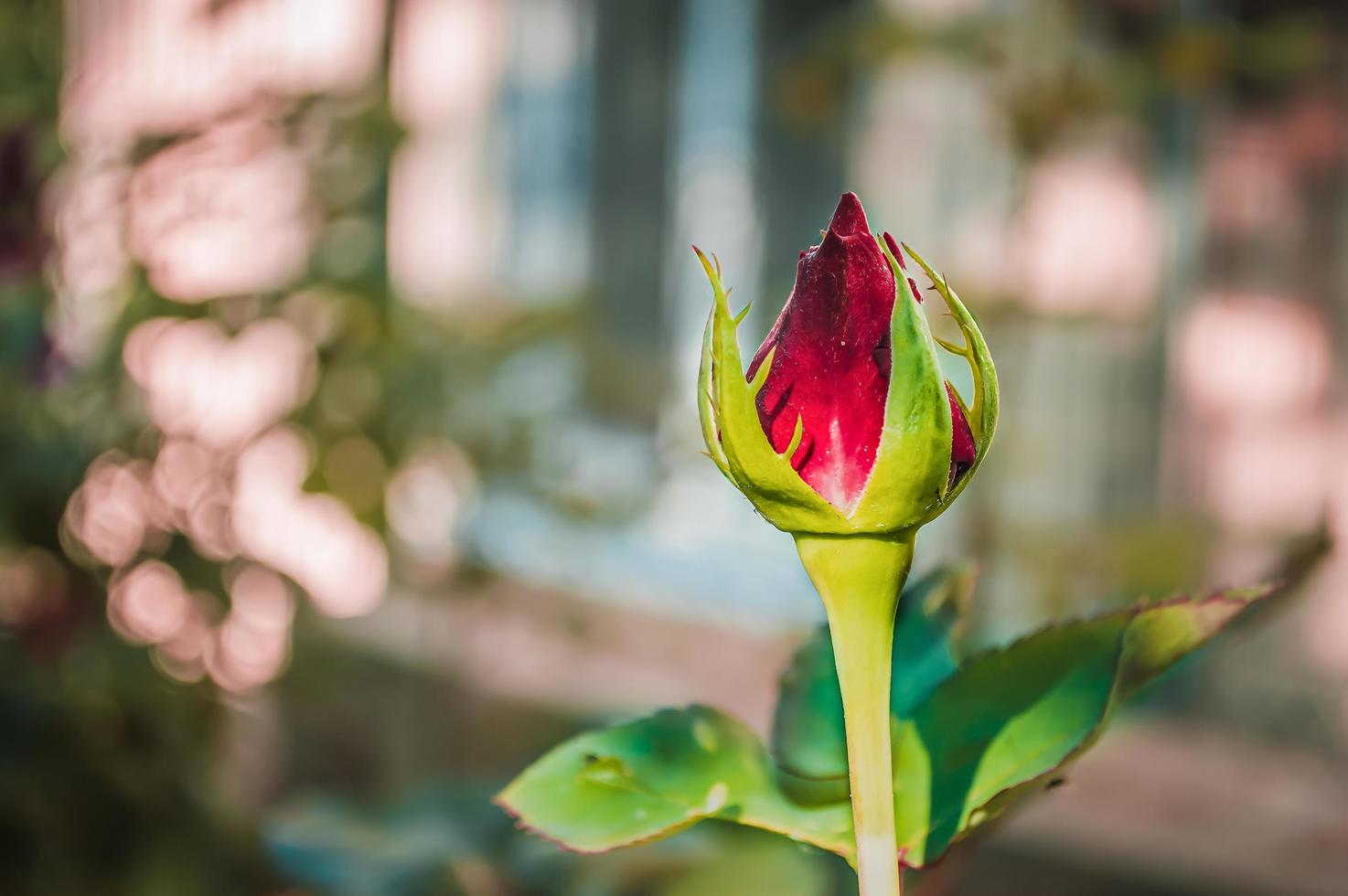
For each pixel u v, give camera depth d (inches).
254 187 43.6
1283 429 69.1
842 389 11.7
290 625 47.4
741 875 21.5
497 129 89.6
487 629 75.8
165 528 44.0
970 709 12.9
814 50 66.9
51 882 42.0
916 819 12.7
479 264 89.7
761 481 11.6
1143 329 67.1
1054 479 67.6
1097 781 62.6
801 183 77.9
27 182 38.4
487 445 49.3
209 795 46.3
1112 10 63.1
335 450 42.5
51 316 42.4
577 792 13.0
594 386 62.4
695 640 74.4
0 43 41.3
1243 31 64.4
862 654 11.7
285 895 44.4
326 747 77.8
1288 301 68.8
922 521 11.7
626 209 85.7
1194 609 12.6
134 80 47.6
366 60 53.6
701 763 13.1
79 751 43.1
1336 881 55.1
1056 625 12.9
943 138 70.7
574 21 87.3
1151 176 70.1
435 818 22.9
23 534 42.1
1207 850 57.9
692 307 82.5
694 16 82.4
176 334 43.0
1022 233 67.1
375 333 42.7
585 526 56.1
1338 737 64.1
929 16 62.8
